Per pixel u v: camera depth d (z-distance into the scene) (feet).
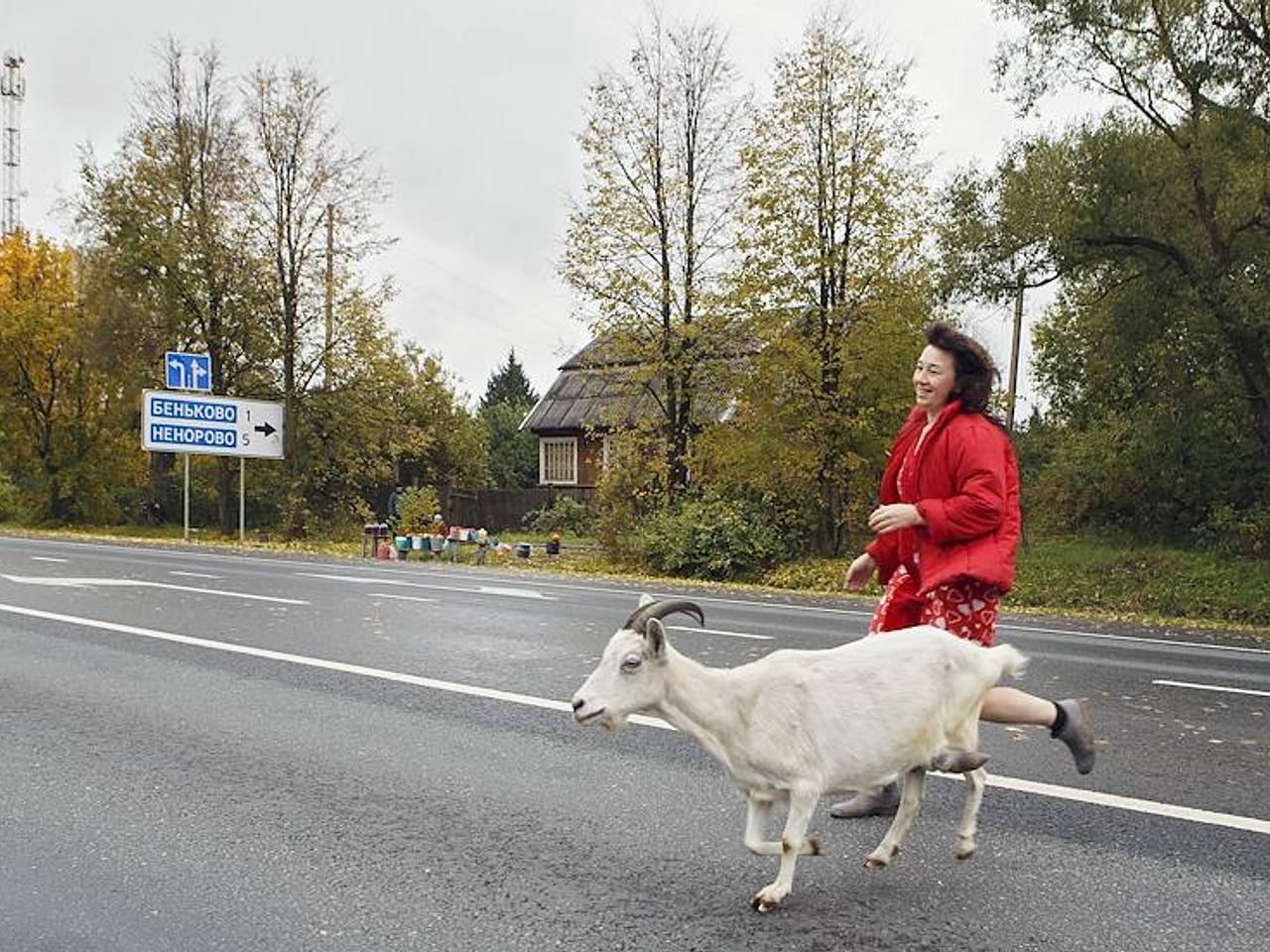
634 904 13.30
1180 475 82.74
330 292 113.60
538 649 32.45
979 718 15.12
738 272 80.74
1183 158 62.59
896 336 75.56
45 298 136.36
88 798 17.49
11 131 215.51
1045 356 103.40
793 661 13.65
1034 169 64.34
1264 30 59.57
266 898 13.42
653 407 89.45
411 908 13.14
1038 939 12.32
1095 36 61.46
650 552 80.84
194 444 103.19
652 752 20.56
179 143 118.62
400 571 66.74
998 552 15.28
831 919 12.87
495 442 207.31
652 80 85.15
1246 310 59.98
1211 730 23.34
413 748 20.77
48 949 11.91
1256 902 13.43
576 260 85.40
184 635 34.63
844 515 80.53
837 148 77.66
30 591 46.83
